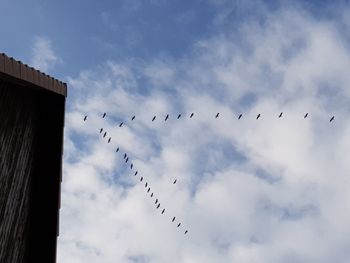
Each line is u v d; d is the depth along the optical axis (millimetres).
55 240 9836
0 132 8477
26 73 7996
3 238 8578
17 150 9188
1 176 8500
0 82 8445
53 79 9422
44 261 9750
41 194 10055
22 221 9461
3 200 8578
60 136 10172
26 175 9625
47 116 10281
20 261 9352
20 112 9328
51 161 10156
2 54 6992
